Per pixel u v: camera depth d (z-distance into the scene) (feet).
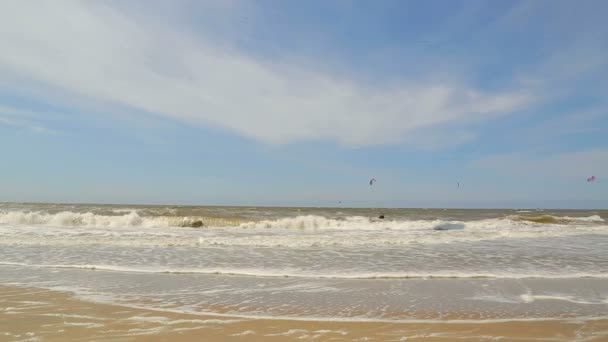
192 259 33.60
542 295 22.93
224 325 16.78
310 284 25.22
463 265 31.76
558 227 75.61
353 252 38.11
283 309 19.54
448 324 17.39
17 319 17.33
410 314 18.90
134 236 47.78
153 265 30.91
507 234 56.75
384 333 16.01
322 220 78.02
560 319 18.37
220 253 36.91
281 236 49.90
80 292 22.65
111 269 29.37
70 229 57.98
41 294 22.09
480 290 24.00
